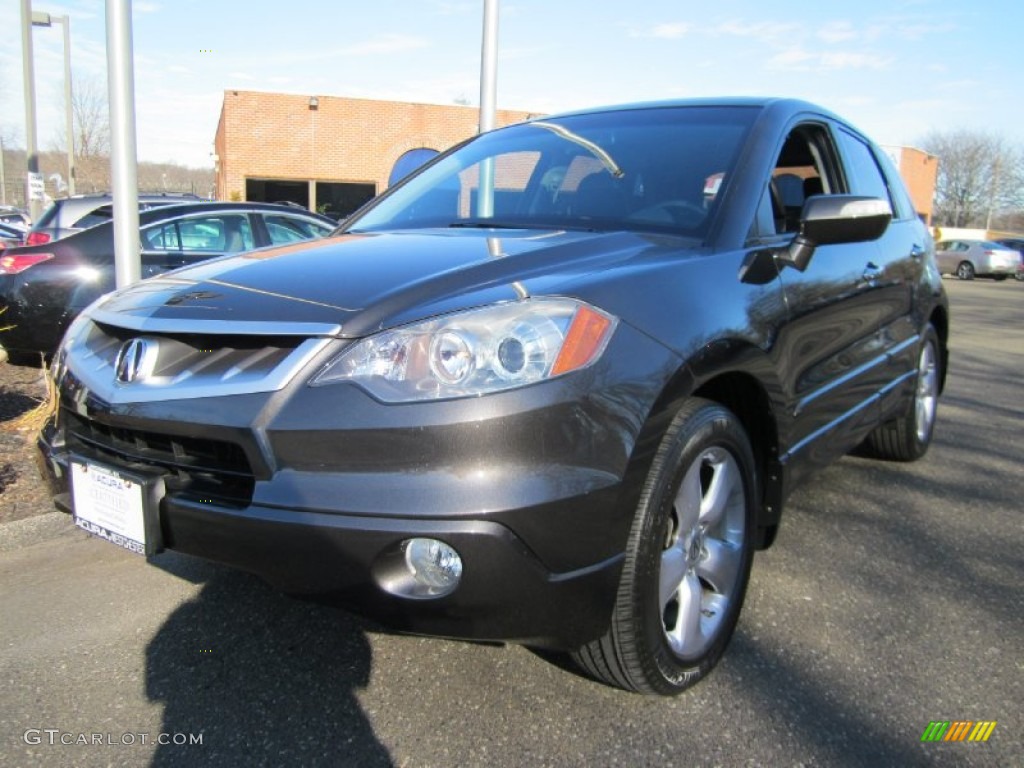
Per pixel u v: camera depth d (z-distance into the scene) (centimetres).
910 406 441
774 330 260
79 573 322
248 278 239
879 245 375
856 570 325
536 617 192
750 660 257
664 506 212
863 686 244
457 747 215
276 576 197
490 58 618
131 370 220
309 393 193
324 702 235
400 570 190
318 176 2605
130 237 468
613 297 211
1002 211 7106
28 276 633
